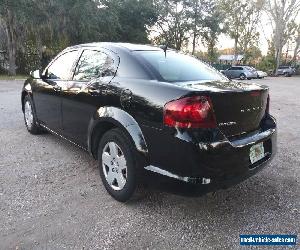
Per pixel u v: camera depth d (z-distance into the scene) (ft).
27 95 19.33
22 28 84.53
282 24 152.25
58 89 15.31
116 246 9.60
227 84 11.50
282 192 13.16
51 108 16.34
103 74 12.78
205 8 140.67
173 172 10.03
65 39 91.86
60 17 86.94
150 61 12.03
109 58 12.89
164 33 146.00
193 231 10.41
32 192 12.61
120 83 11.71
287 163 16.48
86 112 13.29
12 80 66.90
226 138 9.91
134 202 12.00
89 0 92.27
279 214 11.48
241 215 11.37
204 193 9.97
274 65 152.46
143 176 10.80
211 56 157.38
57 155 16.56
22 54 90.53
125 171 11.56
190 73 12.35
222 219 11.10
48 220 10.75
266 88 11.93
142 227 10.54
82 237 9.95
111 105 11.86
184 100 9.64
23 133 20.35
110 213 11.27
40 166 15.14
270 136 11.75
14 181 13.52
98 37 101.50
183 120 9.59
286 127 25.16
